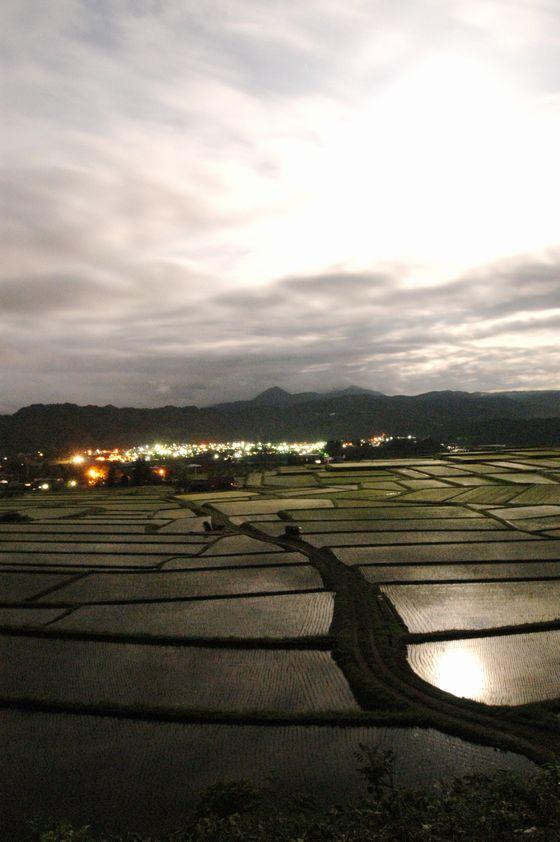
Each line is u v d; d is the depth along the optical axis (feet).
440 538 180.75
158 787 56.18
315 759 59.72
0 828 51.03
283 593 123.75
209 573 146.10
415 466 447.01
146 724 68.90
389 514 239.30
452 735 62.85
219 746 63.26
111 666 87.40
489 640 91.04
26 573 153.79
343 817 42.34
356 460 591.78
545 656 84.02
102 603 122.21
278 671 83.46
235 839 39.42
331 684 78.48
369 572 138.10
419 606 109.70
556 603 109.70
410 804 41.75
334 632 96.73
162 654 91.81
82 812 52.90
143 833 49.57
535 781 42.78
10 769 60.39
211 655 90.58
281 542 187.01
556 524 200.95
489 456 490.49
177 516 270.46
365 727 65.51
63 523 255.70
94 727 68.64
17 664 89.15
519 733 61.67
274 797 52.65
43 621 110.42
